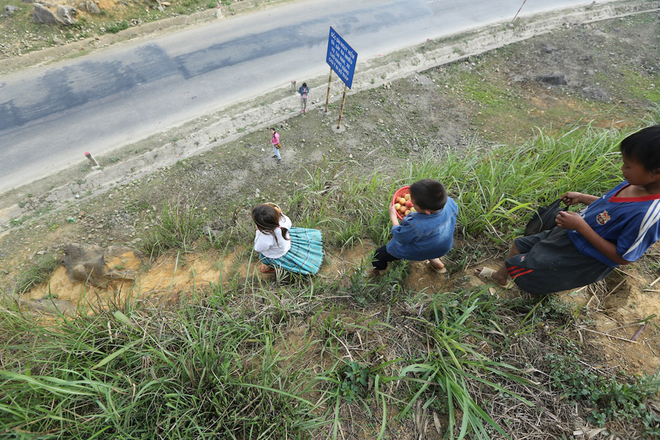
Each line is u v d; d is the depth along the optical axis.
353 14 13.51
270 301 3.60
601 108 10.38
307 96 9.87
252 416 2.75
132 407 2.64
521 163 5.06
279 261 4.12
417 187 2.87
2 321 3.44
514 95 10.96
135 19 12.12
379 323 3.22
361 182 5.43
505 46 12.57
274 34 12.26
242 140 8.86
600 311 3.50
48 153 8.48
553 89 11.12
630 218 2.38
